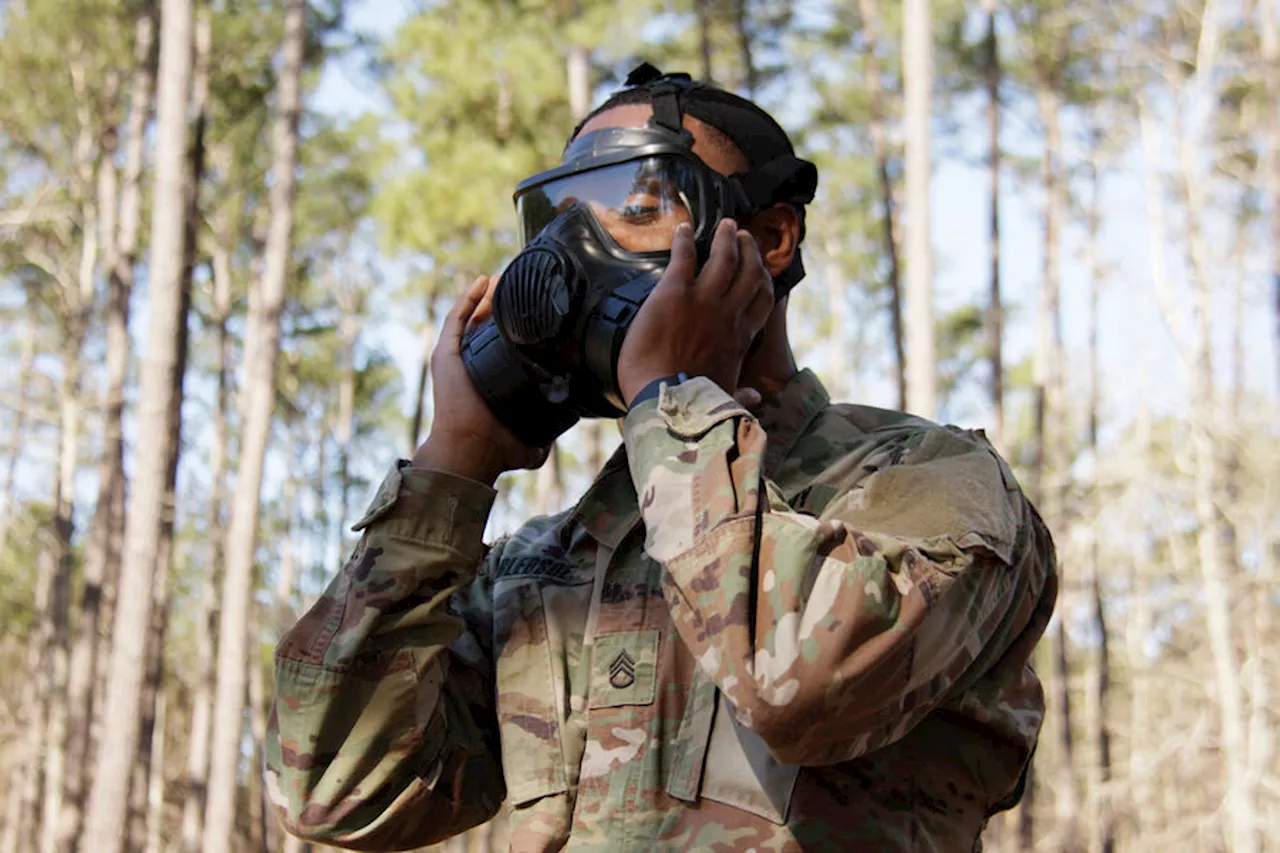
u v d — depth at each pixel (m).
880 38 15.84
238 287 21.73
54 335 23.89
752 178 1.43
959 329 22.89
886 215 13.34
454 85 12.30
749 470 1.19
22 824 24.53
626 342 1.29
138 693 9.92
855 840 1.18
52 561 23.52
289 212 11.62
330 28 16.50
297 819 1.37
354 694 1.37
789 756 1.13
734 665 1.12
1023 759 1.30
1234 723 13.84
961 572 1.19
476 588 1.52
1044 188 19.16
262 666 24.95
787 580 1.13
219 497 20.72
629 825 1.22
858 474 1.30
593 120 1.45
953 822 1.25
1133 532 15.45
